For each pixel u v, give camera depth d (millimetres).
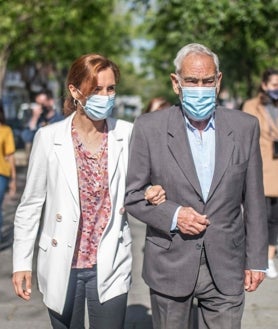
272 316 6531
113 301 4055
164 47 24328
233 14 15469
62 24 25547
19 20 22625
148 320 6371
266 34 16781
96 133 4070
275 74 7633
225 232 3975
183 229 3908
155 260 4078
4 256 9367
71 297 4074
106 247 4012
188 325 4152
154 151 4016
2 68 25453
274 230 7848
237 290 4031
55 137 4031
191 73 3893
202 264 4027
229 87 29141
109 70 3939
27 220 4117
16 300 7070
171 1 16016
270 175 7625
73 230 3961
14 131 31906
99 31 31500
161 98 10125
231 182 3965
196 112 3910
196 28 16656
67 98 4195
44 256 4078
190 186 3955
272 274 7883
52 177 4016
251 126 4086
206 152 4020
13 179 10836
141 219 4012
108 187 4016
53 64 34812
